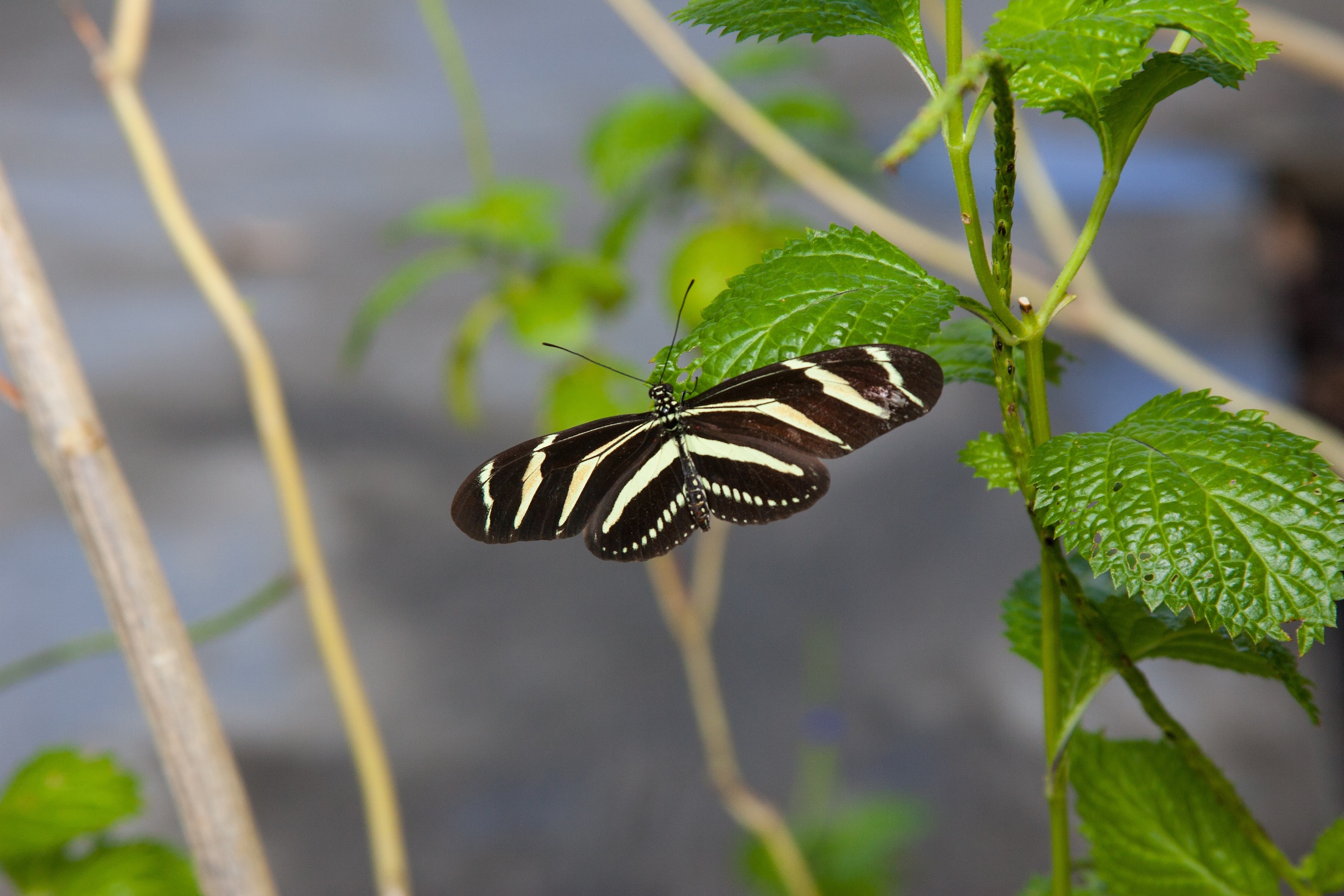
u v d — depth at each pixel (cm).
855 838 131
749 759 196
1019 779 186
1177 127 255
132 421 301
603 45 414
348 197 365
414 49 427
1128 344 101
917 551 252
